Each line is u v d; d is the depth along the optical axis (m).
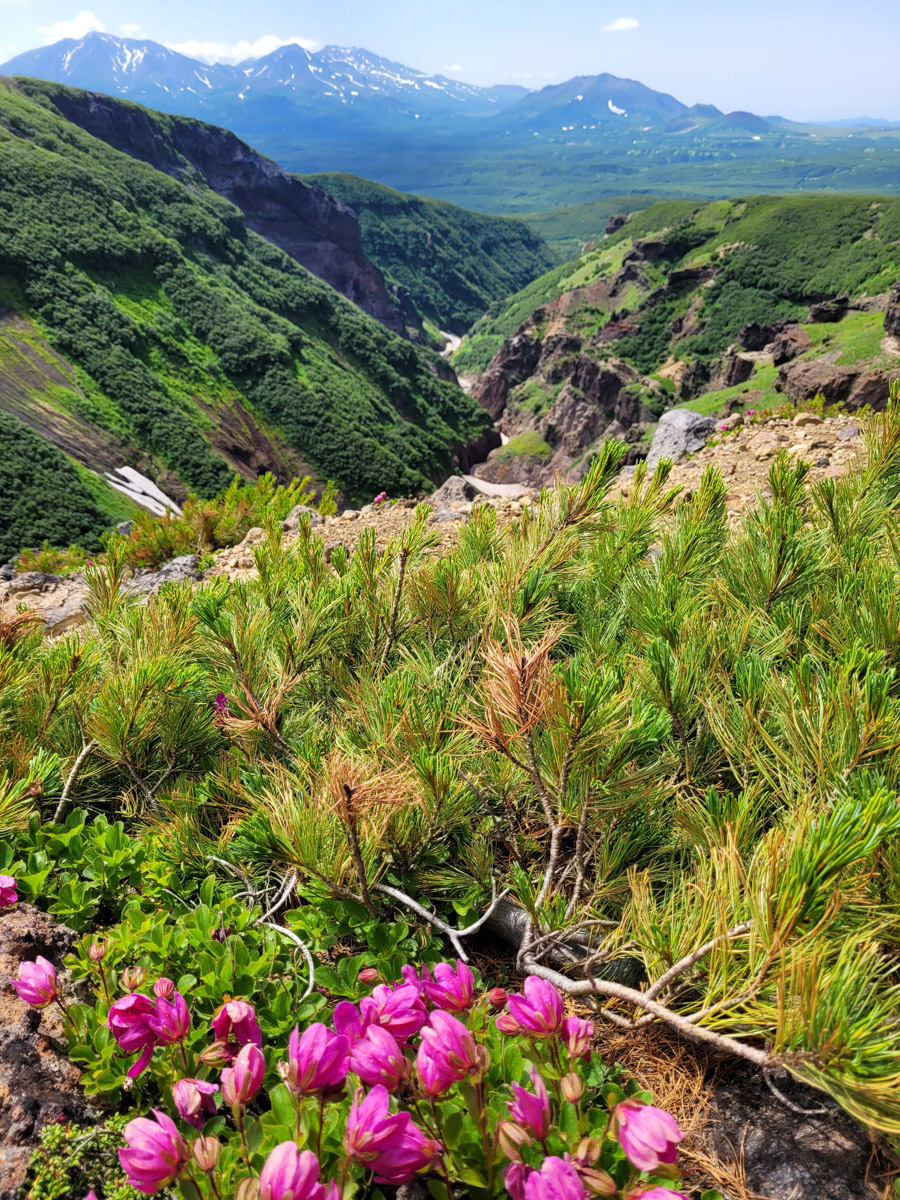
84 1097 1.50
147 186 173.12
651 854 1.83
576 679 1.54
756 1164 1.40
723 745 1.85
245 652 2.33
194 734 2.56
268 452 143.38
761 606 2.63
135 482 119.38
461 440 186.25
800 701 1.68
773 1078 1.57
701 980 1.43
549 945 1.61
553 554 2.85
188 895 2.09
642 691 1.94
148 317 144.75
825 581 2.65
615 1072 1.53
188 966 1.76
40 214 141.00
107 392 127.12
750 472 6.97
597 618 2.81
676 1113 1.52
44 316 129.75
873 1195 1.31
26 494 100.81
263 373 150.50
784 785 1.64
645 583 2.75
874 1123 0.95
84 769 2.56
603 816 1.69
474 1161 1.24
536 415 194.12
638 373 170.25
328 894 1.79
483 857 1.87
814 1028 1.01
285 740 2.32
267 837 1.66
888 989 1.08
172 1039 1.35
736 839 1.47
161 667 2.38
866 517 3.00
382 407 167.00
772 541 2.62
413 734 1.92
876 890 1.48
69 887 1.99
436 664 2.47
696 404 111.62
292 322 177.50
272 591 2.92
